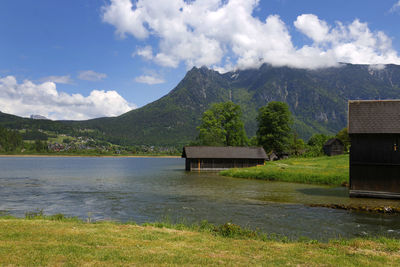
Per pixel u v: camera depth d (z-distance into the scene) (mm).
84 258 10867
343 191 39812
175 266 10484
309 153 109250
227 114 105125
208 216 24672
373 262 11805
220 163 82562
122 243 13227
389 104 35219
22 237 13547
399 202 30453
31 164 123438
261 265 11047
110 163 144625
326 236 18672
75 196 36031
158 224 18531
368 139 33688
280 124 97125
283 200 32688
